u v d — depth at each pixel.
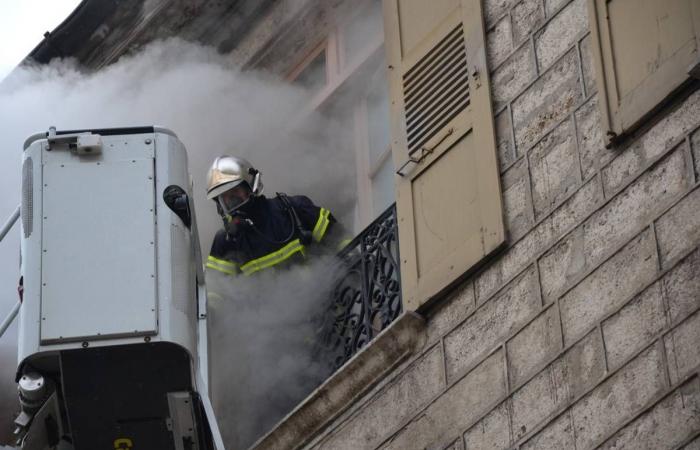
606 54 16.52
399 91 19.47
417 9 19.70
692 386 14.69
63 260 17.89
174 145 18.58
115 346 17.56
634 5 16.33
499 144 17.77
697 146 15.45
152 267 17.88
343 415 18.44
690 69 15.48
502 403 16.59
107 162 18.33
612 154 16.31
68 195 18.17
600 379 15.59
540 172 17.12
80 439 18.08
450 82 18.77
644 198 15.80
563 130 17.02
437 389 17.45
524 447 16.17
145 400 17.92
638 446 15.00
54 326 17.61
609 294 15.82
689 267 15.11
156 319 17.66
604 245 16.06
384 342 18.05
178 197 18.30
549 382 16.14
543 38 17.69
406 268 18.33
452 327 17.53
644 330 15.33
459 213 17.94
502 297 17.06
